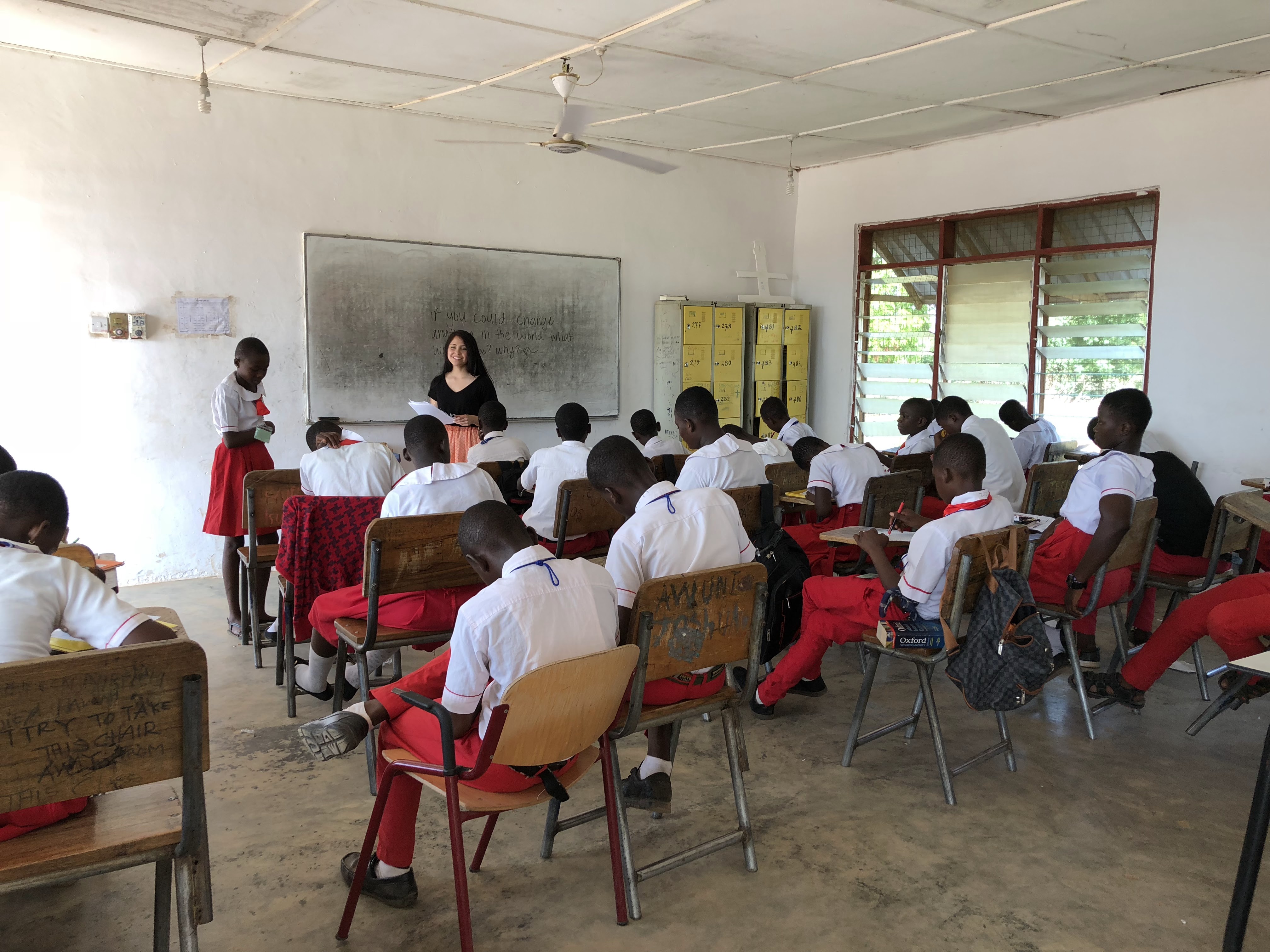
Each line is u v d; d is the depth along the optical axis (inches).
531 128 244.7
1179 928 77.5
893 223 279.1
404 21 159.3
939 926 77.4
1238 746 116.1
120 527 197.9
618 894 76.6
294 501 113.8
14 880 52.7
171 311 199.2
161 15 157.8
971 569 95.0
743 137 257.1
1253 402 203.5
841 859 88.1
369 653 116.3
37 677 48.4
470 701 66.9
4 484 62.8
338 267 219.6
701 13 154.6
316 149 214.5
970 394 267.3
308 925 76.8
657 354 278.4
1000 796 101.7
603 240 265.1
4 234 179.9
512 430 254.4
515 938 75.3
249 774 105.3
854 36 167.2
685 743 115.6
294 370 216.5
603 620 71.1
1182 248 213.2
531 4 150.5
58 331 187.0
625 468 88.9
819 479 150.9
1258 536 137.4
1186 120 209.5
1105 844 91.4
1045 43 172.2
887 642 99.3
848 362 297.1
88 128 186.2
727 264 293.1
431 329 235.5
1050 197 239.0
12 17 159.5
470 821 93.1
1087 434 240.4
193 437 204.2
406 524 95.5
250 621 154.2
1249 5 152.1
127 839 55.9
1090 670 139.3
